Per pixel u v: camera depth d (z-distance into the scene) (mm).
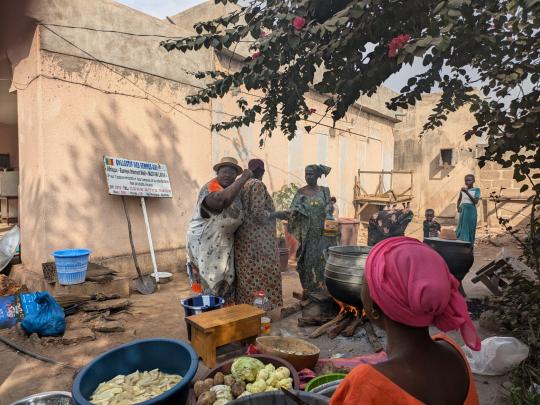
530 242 3768
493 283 4730
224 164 3598
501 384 2969
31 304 4539
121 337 4098
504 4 2596
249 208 3846
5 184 9180
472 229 8273
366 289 1023
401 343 959
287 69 3584
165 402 2041
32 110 5629
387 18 2631
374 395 870
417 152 16312
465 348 3438
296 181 10430
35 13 5289
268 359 2725
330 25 2570
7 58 6242
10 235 6281
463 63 3365
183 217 7359
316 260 4777
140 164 6543
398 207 14516
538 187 3289
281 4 2932
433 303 884
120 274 5895
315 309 4570
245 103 4270
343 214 12875
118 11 6238
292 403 2059
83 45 5812
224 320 3246
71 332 4043
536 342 3025
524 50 3199
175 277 6770
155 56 6789
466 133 3691
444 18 2172
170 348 2650
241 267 3895
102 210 6125
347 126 12703
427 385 904
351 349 3729
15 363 3510
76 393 2111
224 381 2564
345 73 3104
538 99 3344
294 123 4078
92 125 5977
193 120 7496
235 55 8172
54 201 5566
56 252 5176
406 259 928
